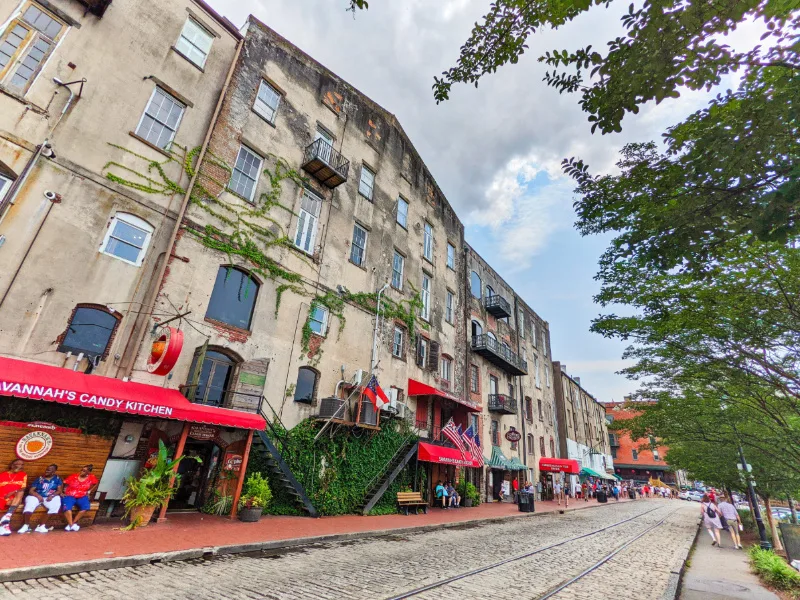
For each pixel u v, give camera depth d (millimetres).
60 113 10883
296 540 9578
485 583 7176
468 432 20312
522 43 5500
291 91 17531
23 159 10070
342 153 19500
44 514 8383
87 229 10859
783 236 4117
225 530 9781
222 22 15211
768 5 3588
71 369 9945
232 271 14070
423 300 24000
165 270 12102
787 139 3871
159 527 9422
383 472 16750
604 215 6449
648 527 18125
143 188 12125
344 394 16688
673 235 4941
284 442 13711
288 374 14719
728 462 17656
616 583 7719
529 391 36531
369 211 20578
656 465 65438
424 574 7574
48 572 6016
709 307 7766
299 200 16766
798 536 11156
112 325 11047
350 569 7645
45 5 11055
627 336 10023
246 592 5938
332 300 17172
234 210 14320
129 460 10484
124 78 12305
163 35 13492
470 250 31297
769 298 6809
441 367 24422
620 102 4488
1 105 9992
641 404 15070
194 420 10367
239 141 15008
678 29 3938
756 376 8602
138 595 5531
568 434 44125
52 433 9070
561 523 18047
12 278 9430
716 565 10516
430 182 27234
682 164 5020
